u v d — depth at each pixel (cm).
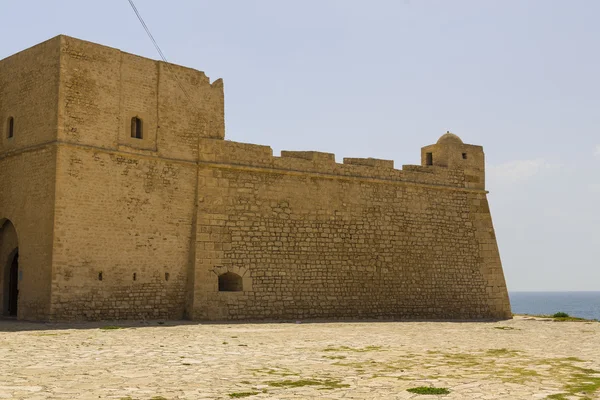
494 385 1172
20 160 2611
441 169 3619
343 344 1836
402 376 1267
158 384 1143
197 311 2728
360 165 3312
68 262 2438
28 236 2530
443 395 1074
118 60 2662
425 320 3300
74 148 2491
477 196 3753
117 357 1470
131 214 2634
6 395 1012
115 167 2605
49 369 1277
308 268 3052
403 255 3375
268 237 2961
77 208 2481
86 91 2552
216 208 2848
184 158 2822
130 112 2681
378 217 3322
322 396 1060
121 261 2586
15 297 2775
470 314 3572
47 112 2511
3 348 1588
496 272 3725
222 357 1514
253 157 2984
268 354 1584
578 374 1308
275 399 1031
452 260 3562
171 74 2830
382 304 3253
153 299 2667
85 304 2469
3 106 2748
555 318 3675
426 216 3506
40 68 2575
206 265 2783
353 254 3203
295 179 3083
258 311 2875
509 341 2006
